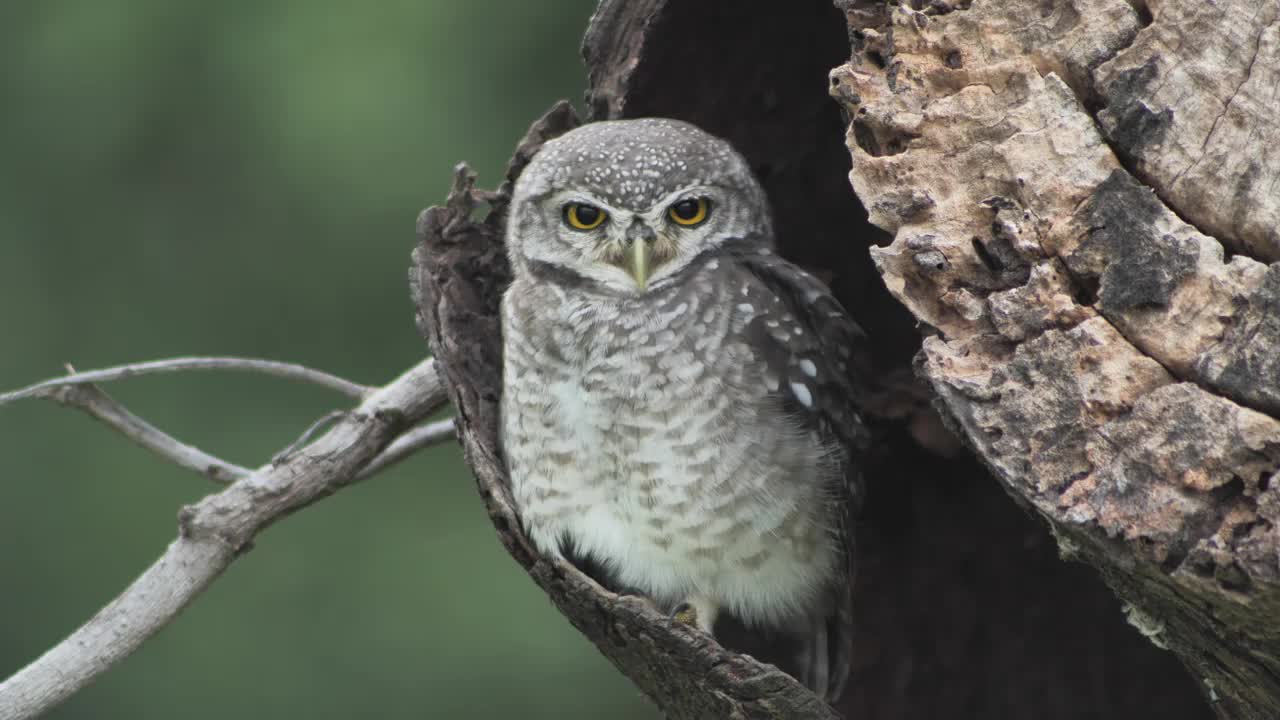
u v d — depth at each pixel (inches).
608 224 250.8
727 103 277.6
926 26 197.0
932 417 301.4
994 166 187.2
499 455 257.4
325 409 453.7
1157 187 179.2
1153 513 163.2
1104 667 292.4
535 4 463.8
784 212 296.0
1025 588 297.9
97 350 450.6
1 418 449.4
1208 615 166.7
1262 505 157.1
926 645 301.0
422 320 249.4
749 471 240.7
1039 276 178.9
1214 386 165.5
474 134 454.0
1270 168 173.3
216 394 453.1
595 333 246.2
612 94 268.8
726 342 243.8
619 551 245.9
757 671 206.2
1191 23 179.9
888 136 197.3
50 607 441.4
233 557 243.0
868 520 308.2
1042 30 189.9
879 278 303.6
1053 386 173.3
